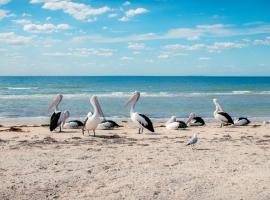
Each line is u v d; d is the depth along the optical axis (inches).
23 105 1378.0
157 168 366.6
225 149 479.5
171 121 795.4
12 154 431.2
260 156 432.1
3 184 312.2
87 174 343.6
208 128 773.3
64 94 2122.3
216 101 855.7
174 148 484.7
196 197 285.0
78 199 281.1
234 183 317.1
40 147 484.1
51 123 666.8
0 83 3934.5
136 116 669.9
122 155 432.1
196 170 359.6
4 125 810.2
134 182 318.0
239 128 773.9
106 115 1104.2
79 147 487.5
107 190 298.8
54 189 302.8
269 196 286.7
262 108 1375.5
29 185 311.0
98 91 2527.1
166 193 292.7
